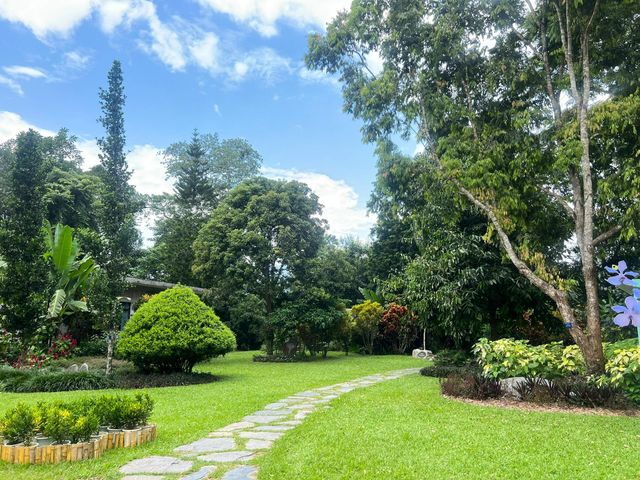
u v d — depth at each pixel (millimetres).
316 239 19859
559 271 12266
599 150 9656
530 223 10633
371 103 10727
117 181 14336
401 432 5609
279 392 9648
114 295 12055
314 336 19578
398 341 23266
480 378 8672
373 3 10477
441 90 10977
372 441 5168
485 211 10453
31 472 4285
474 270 11922
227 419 6832
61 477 4164
